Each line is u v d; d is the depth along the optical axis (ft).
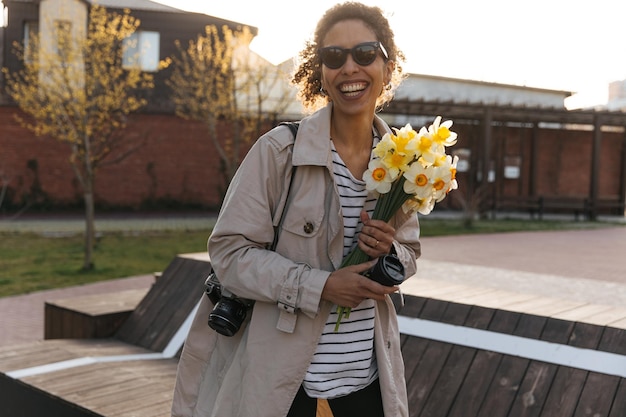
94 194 64.39
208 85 52.80
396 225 6.31
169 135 65.77
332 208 5.75
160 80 65.72
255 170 5.73
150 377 12.01
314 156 5.68
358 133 6.03
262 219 5.68
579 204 67.36
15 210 62.39
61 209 63.67
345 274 5.44
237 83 56.34
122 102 41.06
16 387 11.60
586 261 33.06
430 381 10.66
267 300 5.53
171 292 15.76
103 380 11.66
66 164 63.52
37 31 63.87
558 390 9.44
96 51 35.83
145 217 61.36
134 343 15.07
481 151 65.82
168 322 14.98
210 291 6.09
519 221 63.26
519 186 75.41
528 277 25.89
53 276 31.30
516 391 9.77
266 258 5.56
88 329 15.55
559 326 10.17
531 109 63.26
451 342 10.95
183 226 53.83
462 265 29.19
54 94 33.86
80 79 35.88
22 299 26.58
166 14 65.46
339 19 6.02
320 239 5.75
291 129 5.88
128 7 64.59
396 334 6.33
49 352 13.39
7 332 21.81
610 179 79.51
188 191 66.59
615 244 42.78
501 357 10.28
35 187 62.85
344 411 5.95
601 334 9.72
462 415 9.99
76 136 33.24
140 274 32.09
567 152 77.51
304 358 5.59
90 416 10.19
